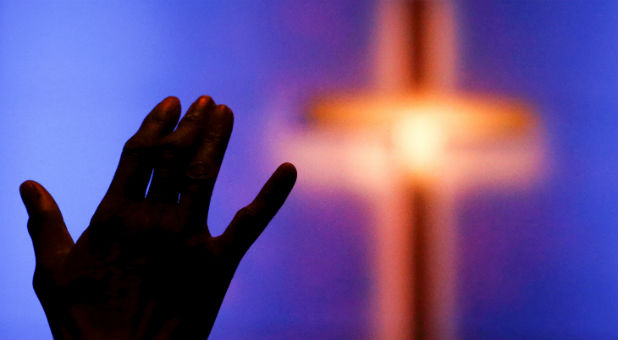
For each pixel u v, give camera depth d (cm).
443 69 255
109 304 103
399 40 256
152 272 104
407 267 253
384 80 256
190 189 103
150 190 104
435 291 252
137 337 103
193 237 104
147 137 104
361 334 251
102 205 104
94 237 104
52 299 104
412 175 255
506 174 254
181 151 103
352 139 256
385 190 255
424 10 256
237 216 106
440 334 250
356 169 256
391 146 255
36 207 107
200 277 105
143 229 103
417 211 254
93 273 104
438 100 255
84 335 103
